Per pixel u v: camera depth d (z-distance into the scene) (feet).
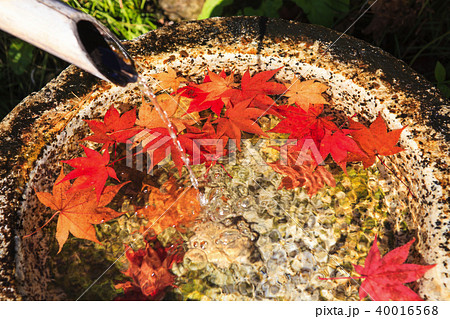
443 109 2.11
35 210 2.12
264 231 2.22
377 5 2.91
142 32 3.15
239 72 2.39
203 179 2.33
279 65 2.31
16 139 2.12
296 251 2.18
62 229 2.15
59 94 2.23
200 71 2.38
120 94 2.35
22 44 3.05
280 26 2.33
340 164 2.24
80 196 2.19
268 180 2.31
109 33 1.92
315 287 2.12
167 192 2.30
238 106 2.31
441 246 1.94
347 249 2.17
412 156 2.08
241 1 3.19
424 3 2.92
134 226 2.23
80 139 2.31
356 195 2.26
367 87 2.18
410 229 2.13
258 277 2.15
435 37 3.11
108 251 2.19
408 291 1.95
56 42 1.83
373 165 2.29
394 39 3.09
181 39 2.32
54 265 2.14
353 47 2.27
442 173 2.01
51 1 1.81
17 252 1.97
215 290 2.12
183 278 2.15
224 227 2.23
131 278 2.14
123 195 2.28
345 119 2.36
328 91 2.31
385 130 2.11
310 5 2.99
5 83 3.12
